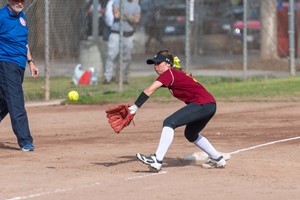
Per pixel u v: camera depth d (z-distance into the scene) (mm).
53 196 19688
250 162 24594
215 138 29953
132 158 25531
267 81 52781
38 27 60844
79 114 38469
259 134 30953
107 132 32156
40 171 23281
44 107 41781
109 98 44594
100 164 24438
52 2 65938
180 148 27547
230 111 38469
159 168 22656
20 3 27156
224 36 80750
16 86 27266
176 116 22500
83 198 19438
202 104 22516
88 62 56344
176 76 22453
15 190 20484
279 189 20484
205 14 81812
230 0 82750
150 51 75812
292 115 36719
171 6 80688
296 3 72750
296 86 48969
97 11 56562
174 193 19969
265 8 66562
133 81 53875
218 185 21016
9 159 25562
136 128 33125
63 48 66312
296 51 70438
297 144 28359
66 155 26297
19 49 27391
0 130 33250
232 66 64938
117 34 51469
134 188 20625
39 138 30625
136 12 51969
